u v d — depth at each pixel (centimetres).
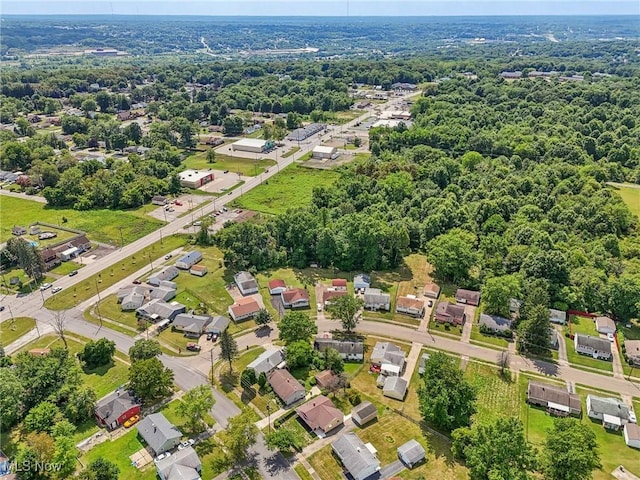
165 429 8112
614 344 10900
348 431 8481
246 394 9319
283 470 7700
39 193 19500
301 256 14112
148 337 11006
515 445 7250
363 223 13775
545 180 18325
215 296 12656
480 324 11331
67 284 13175
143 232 16325
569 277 12256
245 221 15325
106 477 7119
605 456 8025
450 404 8231
